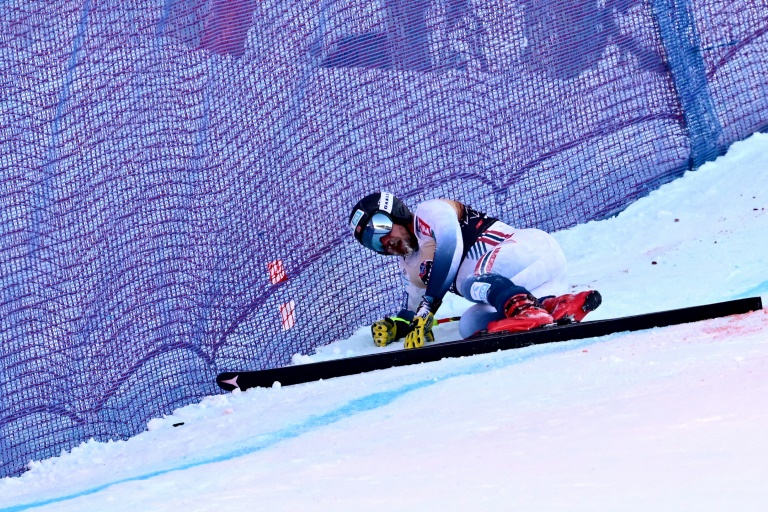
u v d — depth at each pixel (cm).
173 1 2164
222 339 2047
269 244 2125
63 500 1156
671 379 1034
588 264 2114
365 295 2142
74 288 1995
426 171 2316
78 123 2089
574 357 1327
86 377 1955
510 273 1717
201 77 2169
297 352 2083
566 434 881
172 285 2038
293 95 2214
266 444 1218
